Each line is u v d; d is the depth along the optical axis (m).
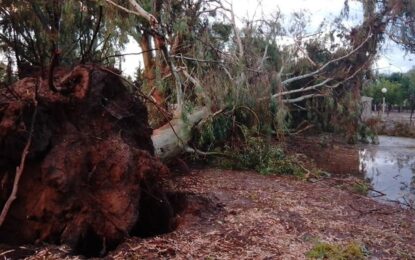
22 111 3.70
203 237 4.29
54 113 4.04
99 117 4.34
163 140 7.41
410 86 31.75
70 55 6.36
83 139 4.09
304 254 4.08
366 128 14.18
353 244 4.36
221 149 9.46
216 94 8.69
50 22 6.45
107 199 4.00
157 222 4.73
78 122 4.20
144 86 8.42
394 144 15.44
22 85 4.16
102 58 5.82
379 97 31.06
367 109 16.72
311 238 4.59
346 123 13.55
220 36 10.72
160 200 4.54
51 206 3.79
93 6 6.52
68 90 4.09
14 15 5.93
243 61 9.67
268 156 9.31
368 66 13.59
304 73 13.66
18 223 3.81
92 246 3.99
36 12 6.14
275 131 10.73
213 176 8.09
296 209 5.79
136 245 3.91
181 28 8.72
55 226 3.82
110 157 4.11
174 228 4.68
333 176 9.32
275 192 6.89
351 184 8.33
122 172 4.07
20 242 3.81
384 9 13.20
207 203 5.25
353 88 13.70
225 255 3.89
